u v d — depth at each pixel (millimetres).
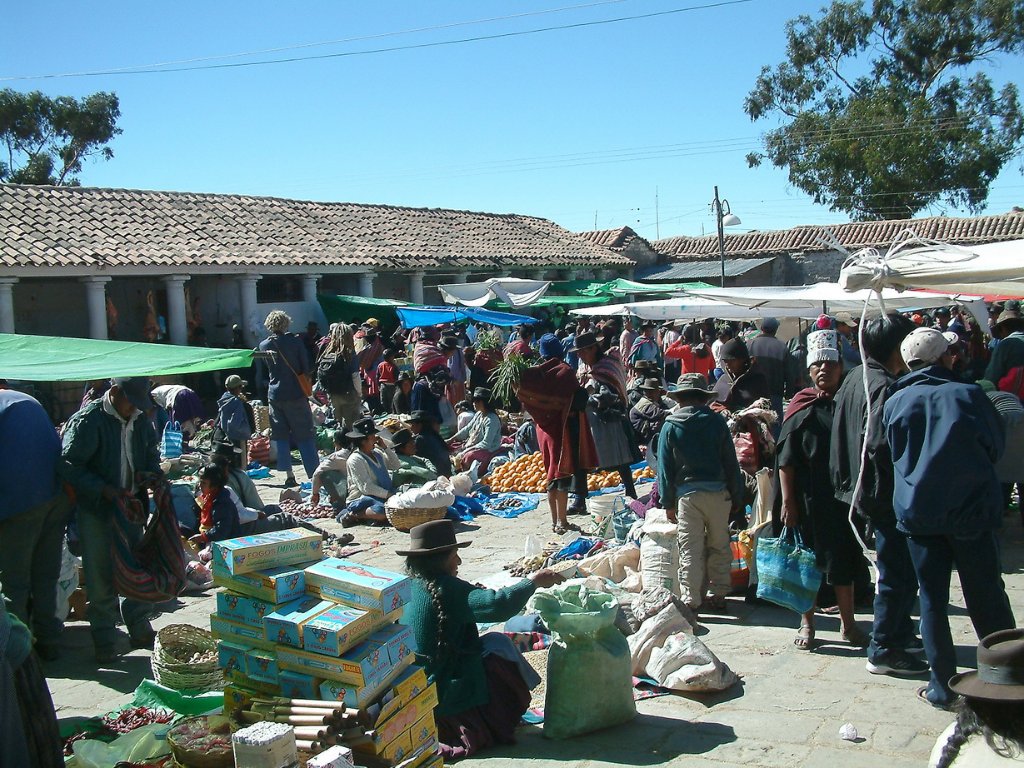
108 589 6164
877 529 5203
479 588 4711
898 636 5309
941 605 4660
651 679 5449
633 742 4691
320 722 3805
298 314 22094
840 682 5266
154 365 6590
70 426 6039
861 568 5887
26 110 39656
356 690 3896
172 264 19234
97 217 20344
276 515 9375
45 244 18188
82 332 20188
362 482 9953
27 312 19562
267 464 14234
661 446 6523
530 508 10539
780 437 5809
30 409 5988
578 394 9078
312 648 3977
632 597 6312
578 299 26375
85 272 17969
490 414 12992
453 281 26844
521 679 4883
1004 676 2363
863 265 5488
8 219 18844
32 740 3549
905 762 4312
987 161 38312
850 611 5801
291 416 11984
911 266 5367
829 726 4730
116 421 6117
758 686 5301
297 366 11953
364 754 3902
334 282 23984
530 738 4824
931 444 4434
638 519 8078
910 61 40719
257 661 4180
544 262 28938
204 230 21734
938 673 4730
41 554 6191
